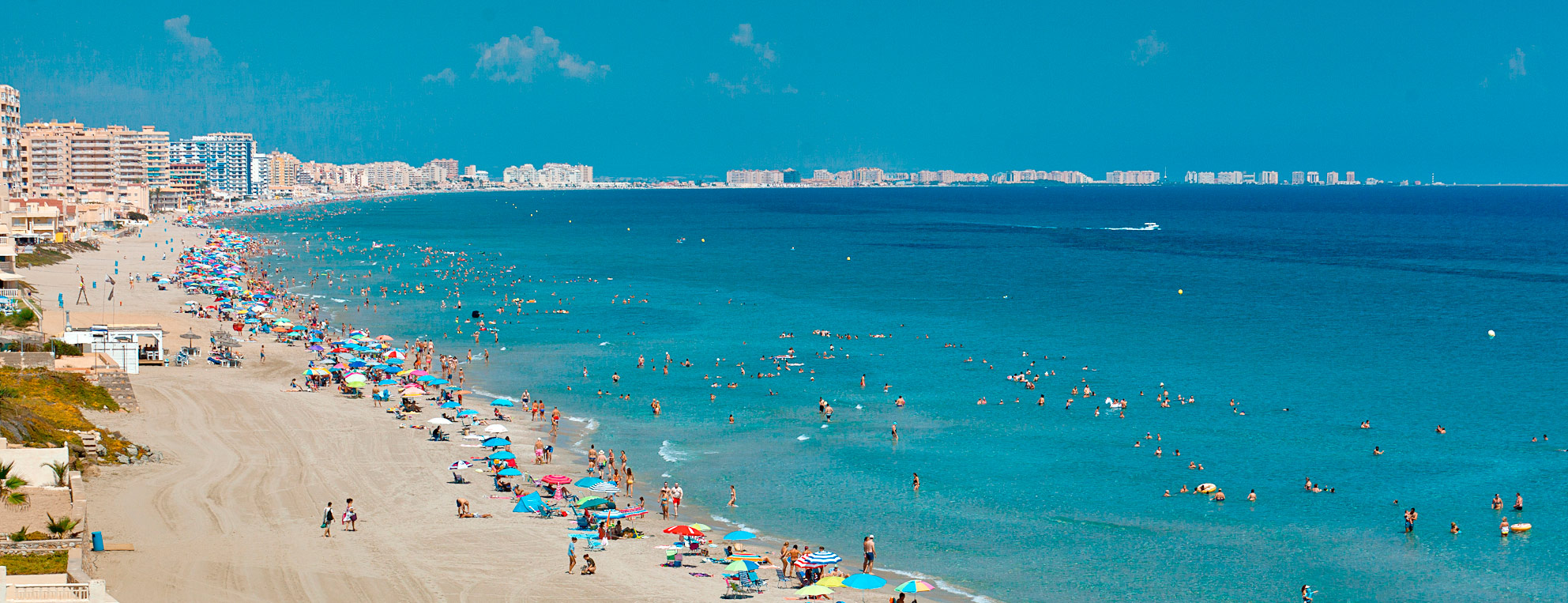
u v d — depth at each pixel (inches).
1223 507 2554.1
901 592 1980.8
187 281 6166.3
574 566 2073.1
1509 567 2197.3
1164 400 3587.6
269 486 2492.6
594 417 3380.9
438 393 3624.5
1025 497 2625.5
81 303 5265.8
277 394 3452.3
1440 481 2738.7
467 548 2165.4
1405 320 5423.2
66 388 3031.5
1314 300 6210.6
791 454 2979.8
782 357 4335.6
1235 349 4569.4
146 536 2118.6
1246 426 3272.6
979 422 3321.9
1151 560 2233.0
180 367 3838.6
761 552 2244.1
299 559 2050.9
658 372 4055.1
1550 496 2615.7
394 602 1873.8
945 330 5068.9
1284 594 2071.9
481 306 5831.7
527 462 2847.0
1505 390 3747.5
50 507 1943.9
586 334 4926.2
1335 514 2509.8
